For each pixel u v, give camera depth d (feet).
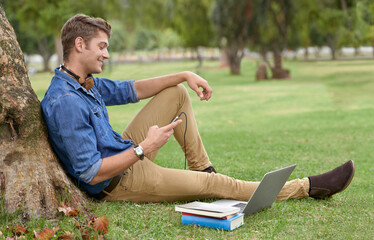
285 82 78.23
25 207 8.64
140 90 11.35
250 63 159.43
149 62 197.77
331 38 164.45
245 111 41.78
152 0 107.04
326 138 25.35
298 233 8.95
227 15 95.20
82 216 9.01
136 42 222.69
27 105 8.91
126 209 9.77
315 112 38.83
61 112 8.77
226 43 107.55
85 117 8.97
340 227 9.32
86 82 9.33
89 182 9.05
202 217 9.18
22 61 9.32
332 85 66.28
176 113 11.38
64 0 51.60
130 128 11.10
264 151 20.99
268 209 10.41
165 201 10.44
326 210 10.50
